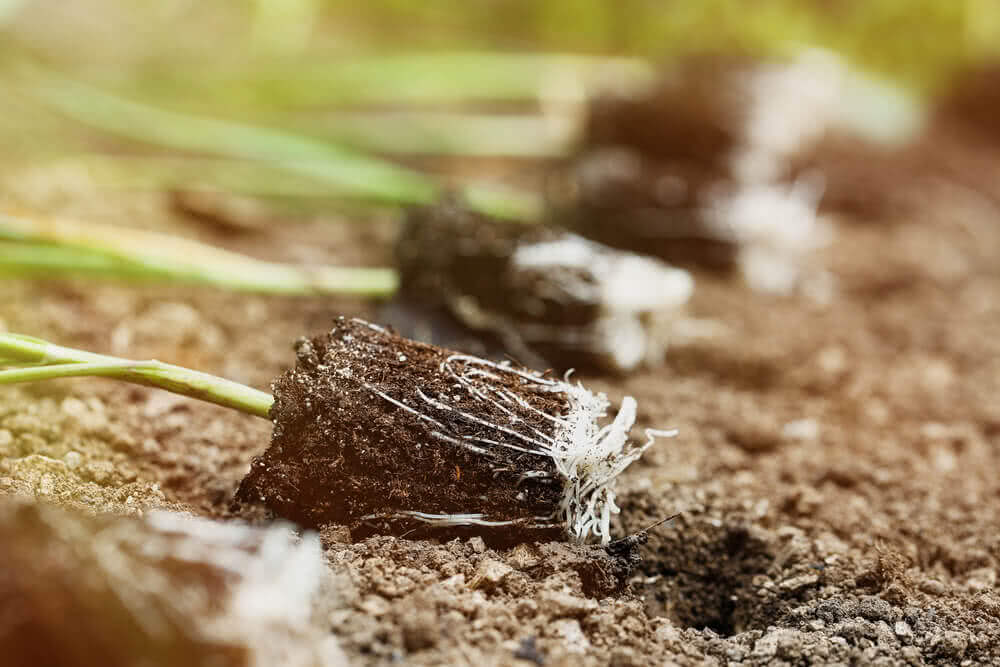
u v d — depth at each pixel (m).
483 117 0.64
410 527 0.31
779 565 0.34
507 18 0.83
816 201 0.57
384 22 0.81
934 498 0.36
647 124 0.48
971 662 0.31
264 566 0.28
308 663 0.28
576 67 0.63
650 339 0.40
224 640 0.27
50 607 0.27
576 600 0.31
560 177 0.52
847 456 0.37
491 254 0.39
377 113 0.63
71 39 0.63
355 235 0.47
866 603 0.32
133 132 0.51
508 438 0.31
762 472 0.36
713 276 0.46
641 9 0.80
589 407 0.32
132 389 0.36
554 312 0.38
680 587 0.34
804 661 0.30
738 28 0.80
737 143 0.47
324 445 0.31
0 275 0.37
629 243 0.46
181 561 0.28
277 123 0.56
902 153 0.69
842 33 0.83
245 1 0.73
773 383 0.41
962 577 0.34
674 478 0.35
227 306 0.40
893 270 0.50
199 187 0.48
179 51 0.66
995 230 0.58
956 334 0.44
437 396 0.32
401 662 0.29
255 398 0.31
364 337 0.32
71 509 0.30
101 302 0.40
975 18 0.83
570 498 0.31
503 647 0.30
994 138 0.78
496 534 0.32
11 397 0.35
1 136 0.50
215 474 0.34
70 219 0.43
